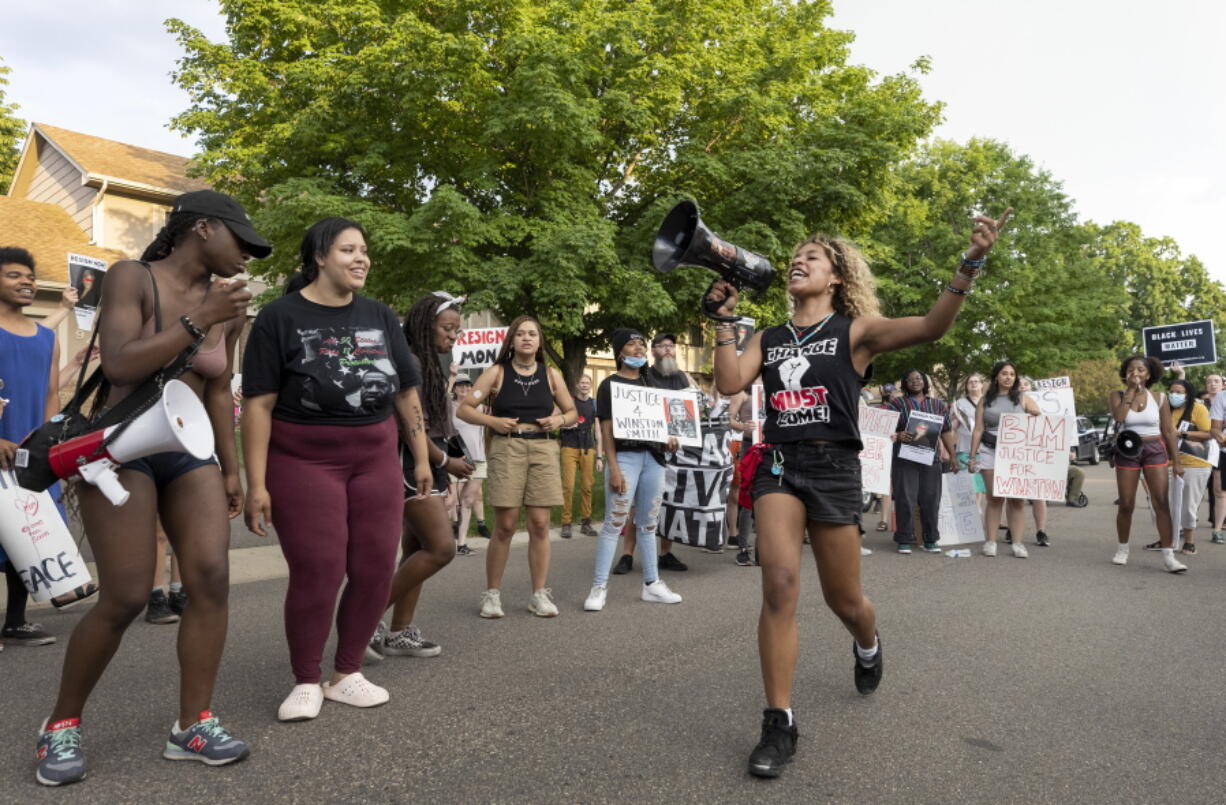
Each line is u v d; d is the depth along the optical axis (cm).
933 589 613
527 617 509
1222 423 848
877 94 1769
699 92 1641
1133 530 996
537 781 264
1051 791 263
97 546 258
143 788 255
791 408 296
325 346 312
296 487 313
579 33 1460
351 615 336
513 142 1491
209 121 1597
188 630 275
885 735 309
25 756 279
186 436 249
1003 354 2917
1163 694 364
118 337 247
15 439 433
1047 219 3156
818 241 314
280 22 1552
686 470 690
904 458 817
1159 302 5272
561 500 516
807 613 514
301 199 1320
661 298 1441
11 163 3098
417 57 1371
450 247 1362
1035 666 405
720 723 320
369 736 301
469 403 493
